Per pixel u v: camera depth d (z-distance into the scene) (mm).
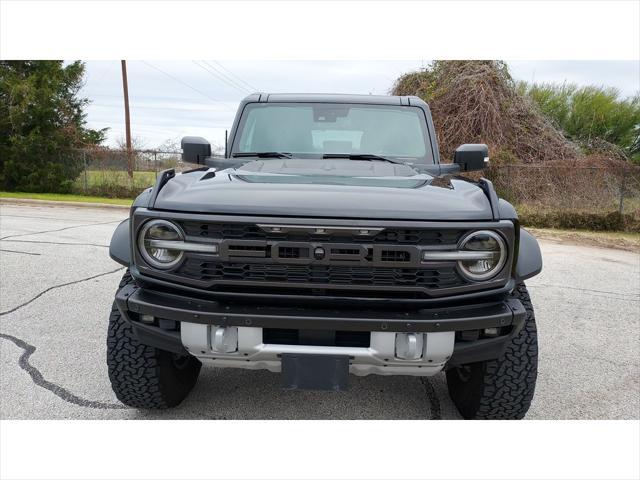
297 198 2504
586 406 3348
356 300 2428
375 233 2381
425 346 2406
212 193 2566
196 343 2467
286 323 2383
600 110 21078
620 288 6848
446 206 2504
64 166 19969
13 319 4723
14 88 19562
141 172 19656
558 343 4578
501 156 15578
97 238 9227
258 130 4129
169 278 2496
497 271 2463
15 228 10250
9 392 3318
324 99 4234
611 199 14375
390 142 4059
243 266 2436
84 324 4629
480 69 17844
